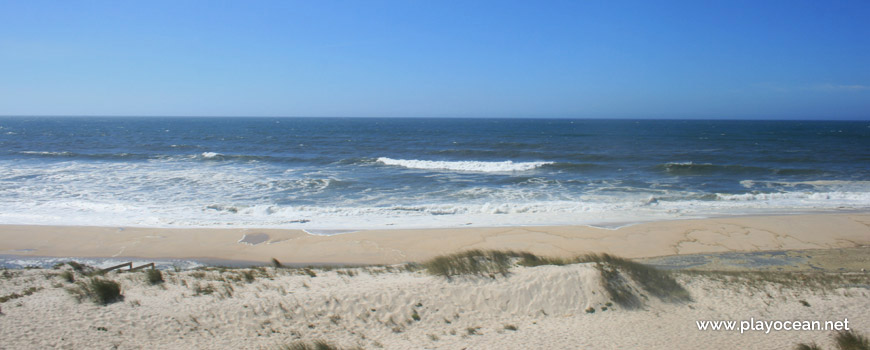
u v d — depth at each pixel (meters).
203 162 33.09
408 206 18.78
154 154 38.22
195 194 21.03
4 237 14.09
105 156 36.47
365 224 16.19
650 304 7.97
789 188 23.03
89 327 6.50
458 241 14.09
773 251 12.97
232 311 7.23
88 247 13.41
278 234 14.79
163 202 19.31
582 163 31.45
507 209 18.28
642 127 113.00
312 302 7.57
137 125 119.44
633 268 8.76
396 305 7.56
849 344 6.51
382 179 25.48
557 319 7.42
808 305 8.13
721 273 10.04
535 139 61.84
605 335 6.87
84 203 18.77
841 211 17.84
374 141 57.56
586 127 112.69
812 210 18.03
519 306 7.68
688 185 23.91
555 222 16.36
